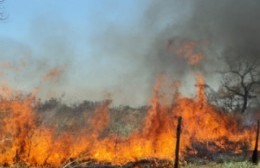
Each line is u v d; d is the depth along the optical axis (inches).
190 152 926.4
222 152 989.2
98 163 770.8
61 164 761.6
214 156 933.8
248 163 880.9
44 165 751.7
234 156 957.2
